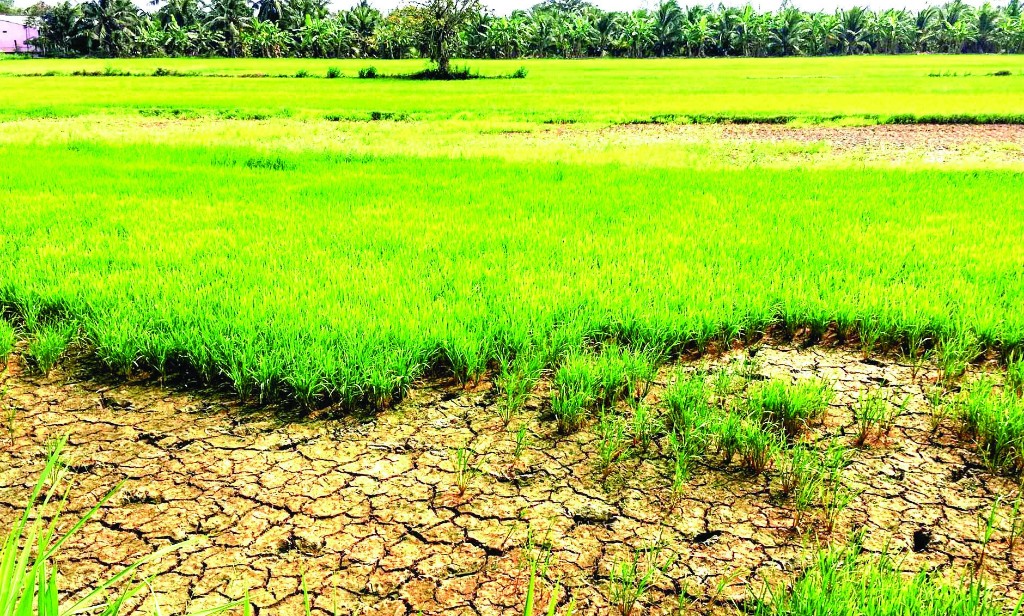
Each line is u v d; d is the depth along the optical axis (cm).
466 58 9238
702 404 389
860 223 805
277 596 262
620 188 1057
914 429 387
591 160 1388
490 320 485
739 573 275
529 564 280
